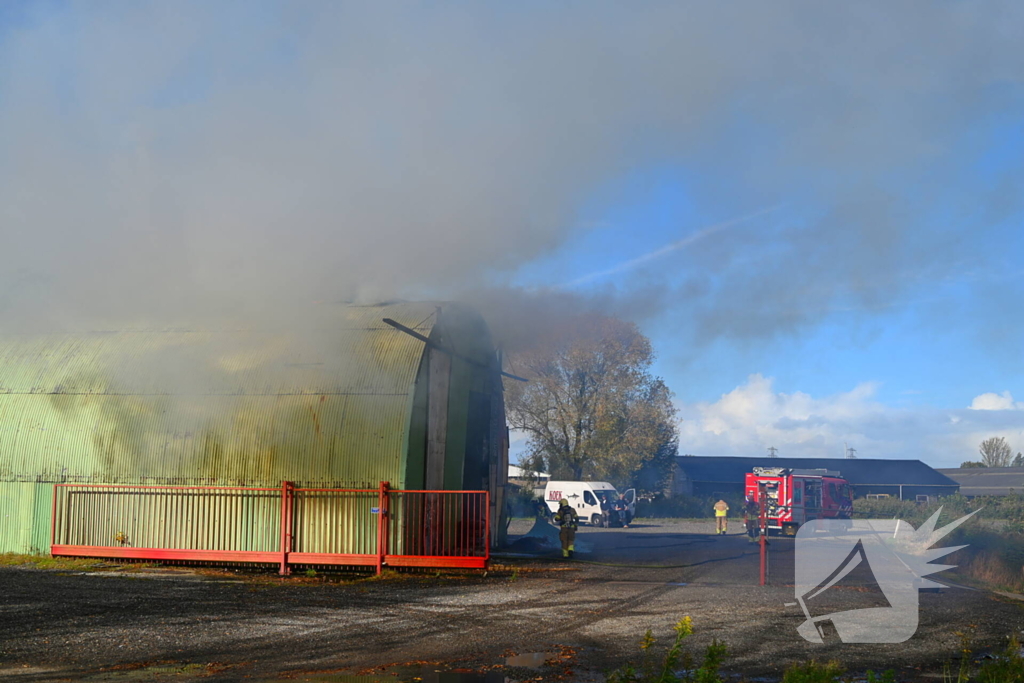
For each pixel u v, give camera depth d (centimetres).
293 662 866
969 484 8706
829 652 938
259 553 1694
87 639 988
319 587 1462
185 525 1788
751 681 802
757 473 3191
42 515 1881
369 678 791
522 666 846
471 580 1545
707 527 3734
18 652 917
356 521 1703
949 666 874
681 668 851
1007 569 1700
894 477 7356
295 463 1766
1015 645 895
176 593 1378
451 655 898
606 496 3822
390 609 1208
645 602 1273
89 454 1881
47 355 2023
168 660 877
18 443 1919
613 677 743
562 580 1535
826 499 3262
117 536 1814
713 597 1327
